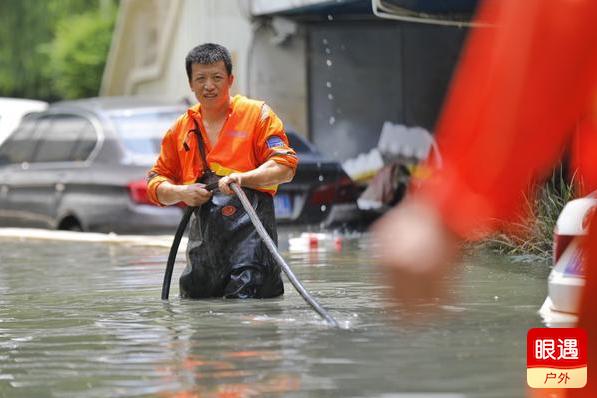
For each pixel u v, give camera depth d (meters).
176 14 39.59
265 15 35.00
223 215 13.73
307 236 23.39
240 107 13.93
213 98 13.76
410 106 36.09
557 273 8.82
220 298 13.85
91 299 14.23
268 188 13.88
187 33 38.56
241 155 13.81
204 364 8.59
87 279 17.22
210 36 36.38
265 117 13.91
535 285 13.48
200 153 13.88
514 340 9.10
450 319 10.19
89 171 28.42
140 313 12.45
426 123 36.03
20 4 75.62
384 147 35.94
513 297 12.35
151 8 43.28
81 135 29.66
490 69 2.62
